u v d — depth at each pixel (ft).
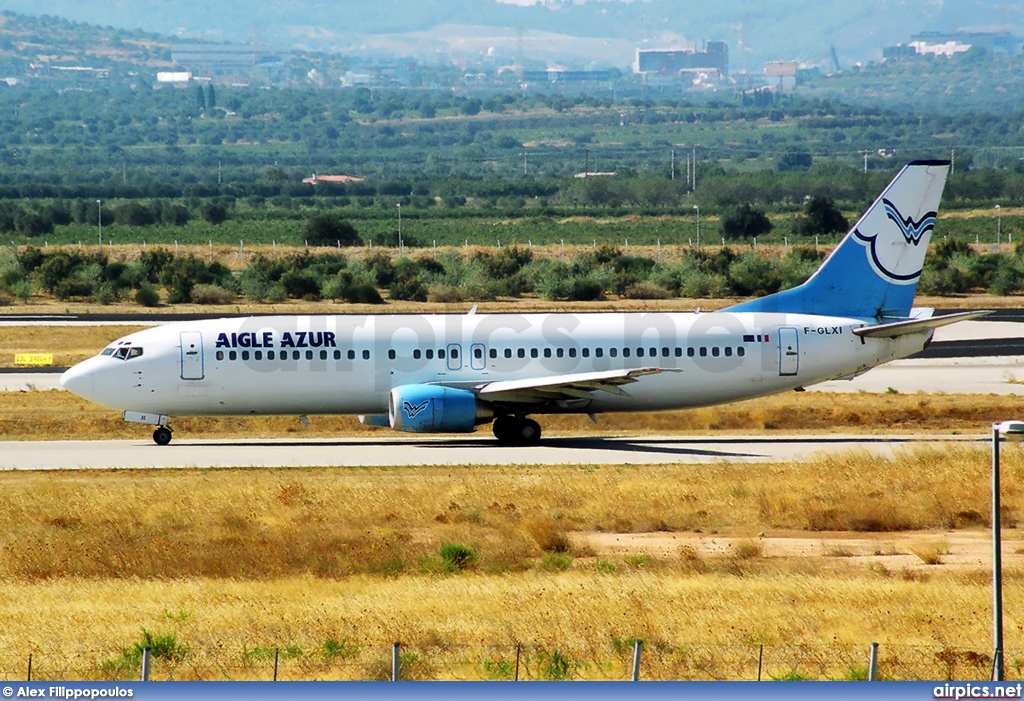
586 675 323.57
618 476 625.82
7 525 518.78
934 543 507.30
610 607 388.37
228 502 556.51
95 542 487.61
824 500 570.46
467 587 418.31
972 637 360.89
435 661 333.42
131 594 416.05
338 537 500.33
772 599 402.72
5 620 374.22
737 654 341.62
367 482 608.19
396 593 409.90
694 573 448.24
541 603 393.29
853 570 462.19
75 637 355.77
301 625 368.27
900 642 354.33
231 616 379.35
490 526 529.86
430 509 549.54
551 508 556.92
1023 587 423.23
